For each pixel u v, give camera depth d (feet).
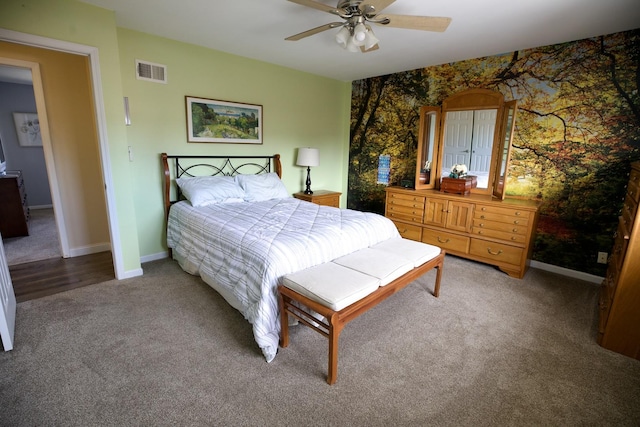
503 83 11.62
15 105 18.20
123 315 7.79
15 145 18.45
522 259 10.44
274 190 12.85
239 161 13.39
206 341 6.83
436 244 12.70
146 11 8.42
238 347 6.66
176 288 9.30
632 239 6.32
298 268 6.98
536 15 8.04
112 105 8.79
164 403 5.18
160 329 7.23
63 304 8.28
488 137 12.01
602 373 6.12
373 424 4.89
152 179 11.13
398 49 11.07
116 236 9.53
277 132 14.52
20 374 5.74
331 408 5.17
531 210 10.05
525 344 7.00
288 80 14.44
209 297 8.78
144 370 5.92
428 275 10.78
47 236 14.08
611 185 9.86
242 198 11.87
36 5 7.32
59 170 11.39
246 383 5.66
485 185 12.34
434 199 12.46
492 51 11.26
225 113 12.51
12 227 13.80
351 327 7.55
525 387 5.73
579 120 10.21
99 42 8.30
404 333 7.34
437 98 13.57
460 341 7.07
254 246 7.16
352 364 6.24
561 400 5.44
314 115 15.99
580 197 10.44
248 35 10.21
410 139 14.82
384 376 5.93
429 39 9.96
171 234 11.19
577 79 10.10
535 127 11.09
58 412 4.97
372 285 6.36
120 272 9.80
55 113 11.07
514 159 11.69
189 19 8.95
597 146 9.97
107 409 5.04
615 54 9.37
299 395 5.42
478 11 7.86
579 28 8.91
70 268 10.73
